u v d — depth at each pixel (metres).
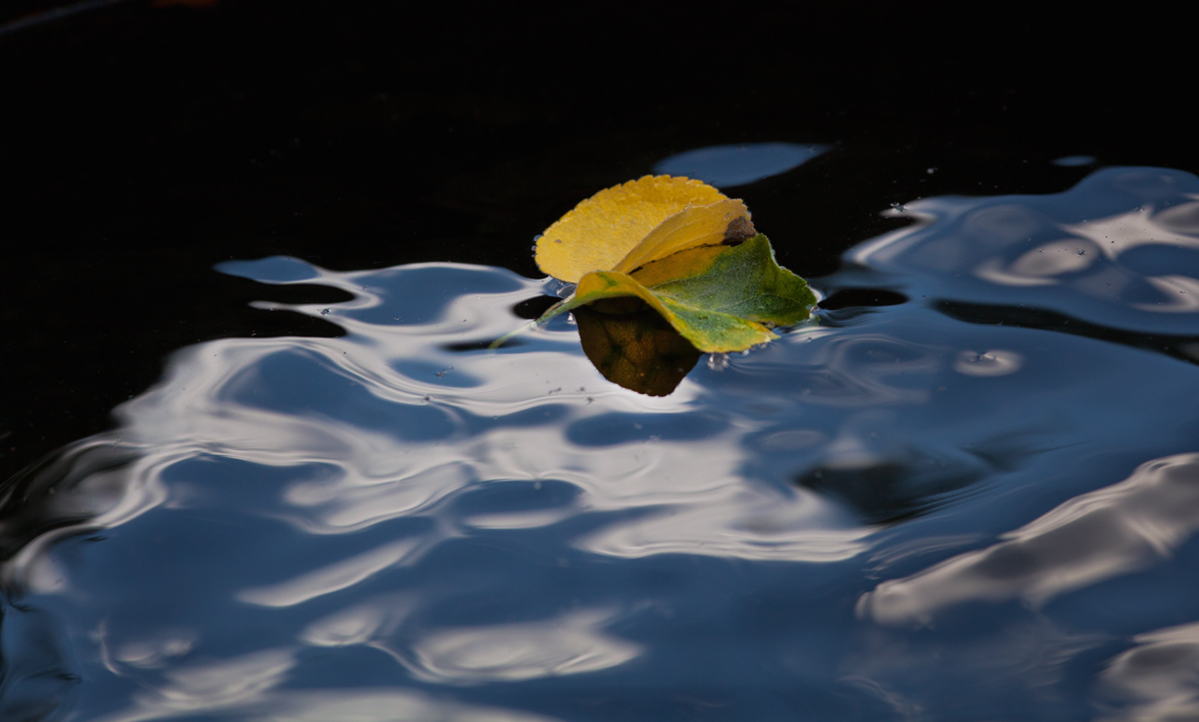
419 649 0.85
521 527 0.87
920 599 0.86
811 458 0.88
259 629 0.86
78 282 0.94
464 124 1.00
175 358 0.91
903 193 0.95
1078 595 0.85
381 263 0.94
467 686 0.85
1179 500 0.87
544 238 0.93
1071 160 0.96
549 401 0.89
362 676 0.85
